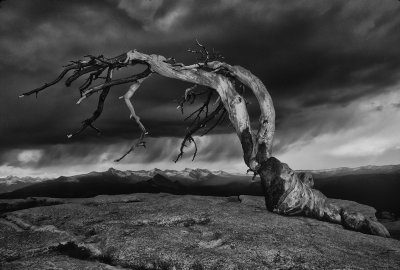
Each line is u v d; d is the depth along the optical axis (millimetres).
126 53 20000
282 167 18406
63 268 10844
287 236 14156
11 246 12844
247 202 20891
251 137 20297
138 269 11656
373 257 12531
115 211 17750
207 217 16516
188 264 11492
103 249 12820
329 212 18438
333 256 12234
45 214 16969
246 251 12367
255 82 20922
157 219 16125
